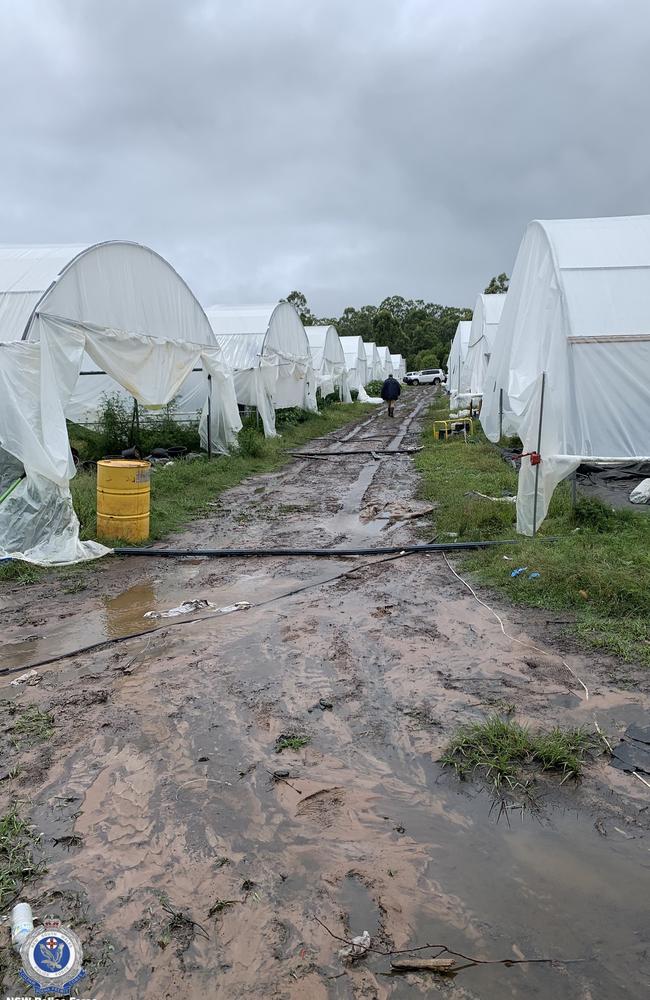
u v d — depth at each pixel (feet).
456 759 12.11
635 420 40.75
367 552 26.08
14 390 27.50
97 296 37.09
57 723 13.67
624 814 10.64
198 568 24.90
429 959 8.16
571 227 45.09
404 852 9.93
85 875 9.59
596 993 7.67
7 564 24.41
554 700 14.06
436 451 55.77
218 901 9.10
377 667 15.92
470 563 23.59
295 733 13.14
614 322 40.55
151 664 16.38
